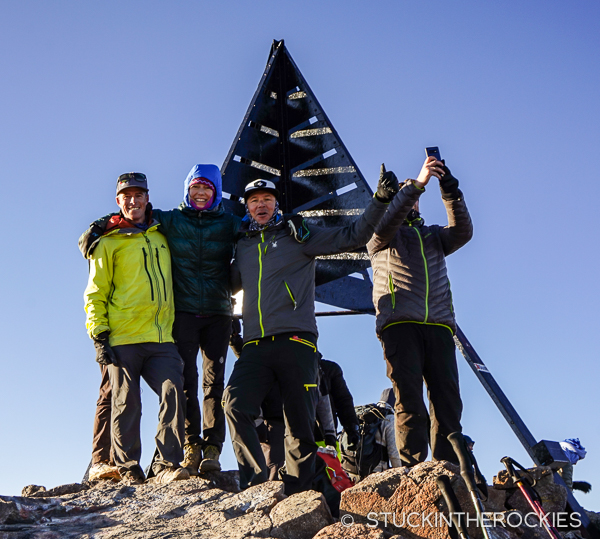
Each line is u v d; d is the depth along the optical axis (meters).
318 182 7.93
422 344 5.31
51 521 4.02
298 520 3.74
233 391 4.88
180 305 5.63
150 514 4.07
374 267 5.66
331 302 7.70
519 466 3.74
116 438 5.14
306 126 8.08
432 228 5.73
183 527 3.83
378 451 5.94
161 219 5.75
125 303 5.34
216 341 5.71
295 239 5.27
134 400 5.21
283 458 5.86
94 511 4.21
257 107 7.98
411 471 3.86
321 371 6.01
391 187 4.84
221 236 5.76
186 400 5.48
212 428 5.59
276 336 5.03
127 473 4.97
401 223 5.34
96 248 5.44
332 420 5.93
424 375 5.32
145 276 5.40
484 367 6.66
